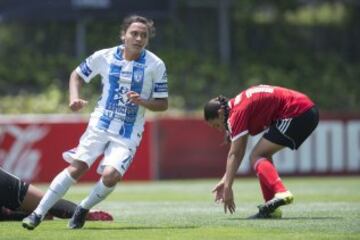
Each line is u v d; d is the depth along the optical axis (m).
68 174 26.64
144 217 33.19
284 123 30.62
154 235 25.53
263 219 30.89
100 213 30.98
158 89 27.77
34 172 66.62
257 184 62.62
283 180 68.38
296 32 106.38
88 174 67.12
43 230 26.98
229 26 101.31
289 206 38.69
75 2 85.94
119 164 26.70
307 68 101.12
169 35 99.06
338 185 60.25
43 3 85.69
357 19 107.88
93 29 96.81
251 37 104.00
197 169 70.88
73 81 27.88
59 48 96.06
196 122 70.75
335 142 73.00
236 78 95.56
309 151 72.38
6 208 30.86
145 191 55.19
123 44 27.97
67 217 30.80
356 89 97.88
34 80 92.06
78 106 27.02
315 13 110.44
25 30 96.62
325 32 106.50
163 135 69.75
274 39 104.75
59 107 86.81
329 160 72.94
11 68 93.06
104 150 27.33
